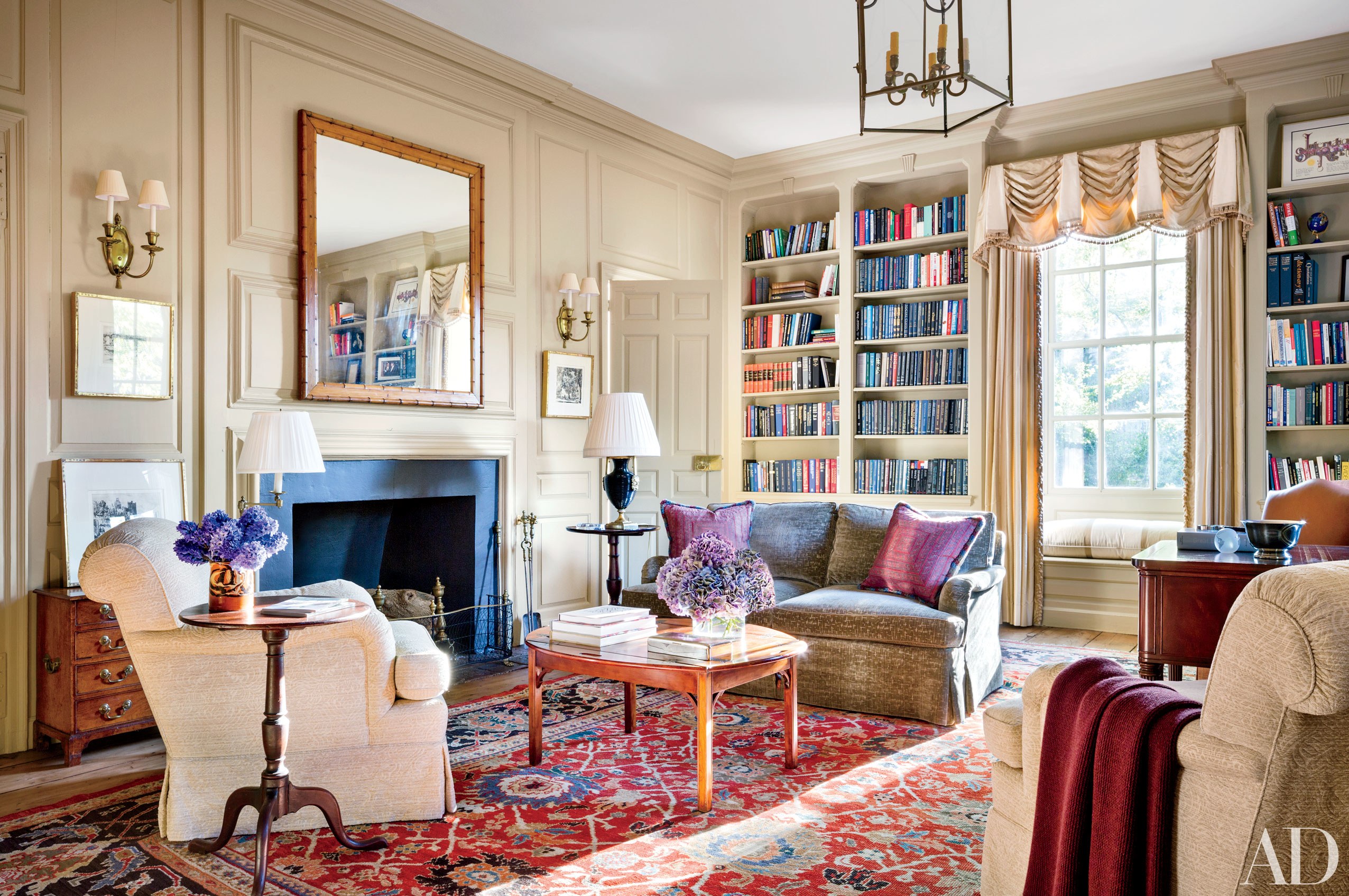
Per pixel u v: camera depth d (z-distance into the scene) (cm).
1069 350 613
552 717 379
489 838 254
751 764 316
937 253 618
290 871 233
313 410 422
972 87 535
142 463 363
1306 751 134
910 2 274
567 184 562
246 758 259
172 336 372
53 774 312
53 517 342
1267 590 136
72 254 348
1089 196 560
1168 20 458
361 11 432
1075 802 162
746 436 693
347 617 243
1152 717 155
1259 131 508
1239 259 509
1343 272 508
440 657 273
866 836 254
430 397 468
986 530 429
